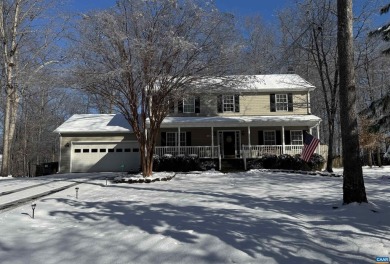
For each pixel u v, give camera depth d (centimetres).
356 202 777
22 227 638
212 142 2197
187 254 482
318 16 2031
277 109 2394
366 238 547
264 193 1056
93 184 1392
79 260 465
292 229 602
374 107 1208
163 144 2367
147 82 1380
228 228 605
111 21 1301
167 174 1630
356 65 2220
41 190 1190
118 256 479
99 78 1323
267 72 2820
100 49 1328
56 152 3941
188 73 1405
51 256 480
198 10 1354
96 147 2366
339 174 1662
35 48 2270
